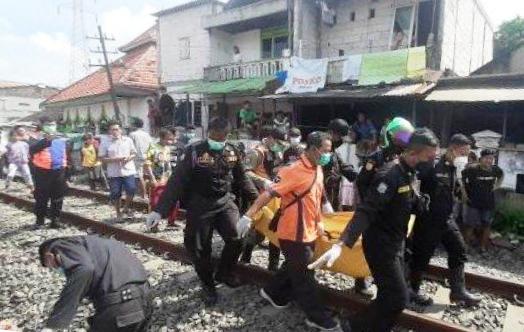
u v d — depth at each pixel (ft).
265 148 20.53
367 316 11.83
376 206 10.81
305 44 54.75
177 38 73.10
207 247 15.43
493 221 28.25
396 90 38.75
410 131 12.37
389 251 11.27
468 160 26.32
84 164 44.29
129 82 76.13
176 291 16.76
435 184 14.57
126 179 29.25
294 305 15.29
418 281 15.96
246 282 17.53
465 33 54.08
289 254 13.16
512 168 30.60
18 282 18.16
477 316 14.78
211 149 15.20
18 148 43.47
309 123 52.90
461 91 36.63
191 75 71.31
